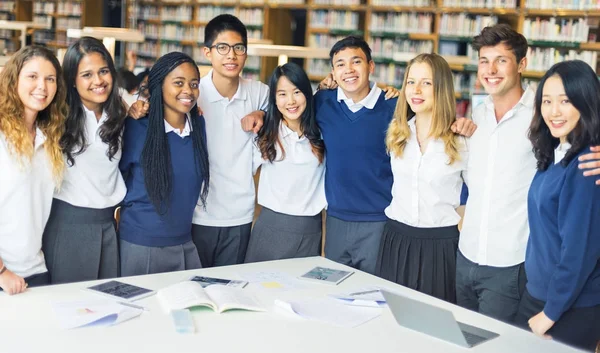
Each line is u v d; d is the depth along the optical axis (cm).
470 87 815
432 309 209
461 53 823
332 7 911
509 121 273
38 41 1227
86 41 279
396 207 308
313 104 333
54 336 195
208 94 328
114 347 190
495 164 275
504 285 276
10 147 254
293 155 331
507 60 271
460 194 304
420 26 847
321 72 927
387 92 331
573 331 229
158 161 296
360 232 327
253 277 262
